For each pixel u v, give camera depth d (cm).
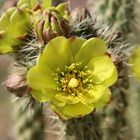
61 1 58
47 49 43
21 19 46
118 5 56
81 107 42
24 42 46
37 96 42
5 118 123
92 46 43
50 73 44
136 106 57
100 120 48
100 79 43
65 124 45
